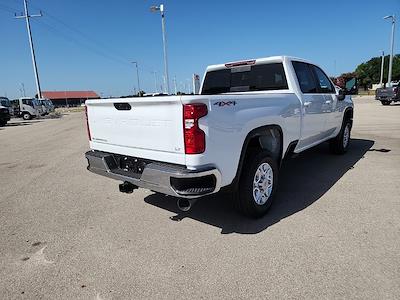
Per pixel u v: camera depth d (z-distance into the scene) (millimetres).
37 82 38344
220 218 4262
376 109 21031
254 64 5477
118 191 5652
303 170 6355
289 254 3299
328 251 3318
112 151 4273
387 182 5395
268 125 4254
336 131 7191
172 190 3373
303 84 5500
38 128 20406
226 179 3611
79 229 4137
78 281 3027
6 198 5500
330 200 4699
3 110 24062
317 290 2732
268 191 4328
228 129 3549
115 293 2828
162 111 3453
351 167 6445
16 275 3170
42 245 3752
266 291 2760
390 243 3426
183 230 3963
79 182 6367
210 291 2795
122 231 4020
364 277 2873
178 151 3381
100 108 4332
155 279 3000
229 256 3320
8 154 10211
